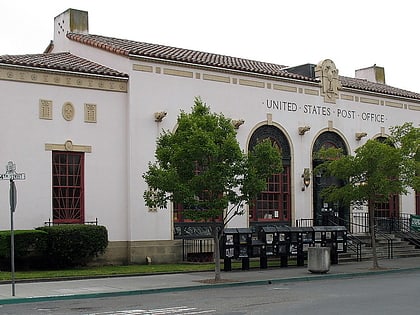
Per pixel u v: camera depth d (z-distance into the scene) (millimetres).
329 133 28984
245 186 18562
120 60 23219
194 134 17781
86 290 15969
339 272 21125
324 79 28797
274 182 26953
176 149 18094
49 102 21391
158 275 19891
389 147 22281
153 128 23234
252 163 18859
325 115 28734
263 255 22000
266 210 26641
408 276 20703
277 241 22422
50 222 21109
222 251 21328
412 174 22328
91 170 22109
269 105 26719
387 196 22703
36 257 20375
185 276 19578
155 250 23000
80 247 20250
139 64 23047
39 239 19578
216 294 15898
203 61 24703
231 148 18109
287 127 27281
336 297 15039
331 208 28922
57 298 14844
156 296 15547
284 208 27219
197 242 24000
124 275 19375
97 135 22281
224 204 18266
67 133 21688
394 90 33312
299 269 22156
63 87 21703
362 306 13422
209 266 22047
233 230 21594
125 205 22719
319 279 19781
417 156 23000
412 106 32625
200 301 14438
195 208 18891
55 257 20250
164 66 23656
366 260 26000
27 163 20859
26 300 14453
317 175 27938
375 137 30672
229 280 18500
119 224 22531
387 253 27453
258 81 26391
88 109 22141
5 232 19234
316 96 28484
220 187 18203
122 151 22797
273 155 18953
